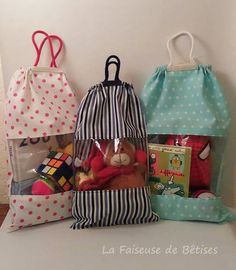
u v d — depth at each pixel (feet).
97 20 2.48
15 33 2.50
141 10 2.46
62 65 2.60
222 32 2.47
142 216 2.35
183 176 2.38
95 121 2.39
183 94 2.46
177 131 2.41
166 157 2.40
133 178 2.37
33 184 2.38
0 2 2.42
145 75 2.62
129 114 2.48
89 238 2.19
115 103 2.40
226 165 2.75
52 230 2.30
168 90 2.45
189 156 2.35
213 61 2.55
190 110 2.41
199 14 2.44
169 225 2.38
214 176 2.65
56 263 1.92
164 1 2.43
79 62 2.59
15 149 2.36
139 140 2.50
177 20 2.46
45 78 2.44
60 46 2.54
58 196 2.35
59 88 2.47
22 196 2.28
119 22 2.49
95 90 2.45
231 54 2.52
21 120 2.29
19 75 2.35
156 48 2.54
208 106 2.35
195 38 2.49
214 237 2.22
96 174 2.34
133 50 2.55
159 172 2.43
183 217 2.41
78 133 2.36
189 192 2.48
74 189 2.41
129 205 2.30
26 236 2.21
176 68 2.45
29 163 2.43
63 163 2.41
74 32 2.51
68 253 2.02
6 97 2.46
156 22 2.48
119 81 2.48
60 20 2.48
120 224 2.37
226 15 2.43
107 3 2.44
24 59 2.56
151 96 2.48
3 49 2.54
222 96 2.40
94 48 2.55
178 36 2.50
